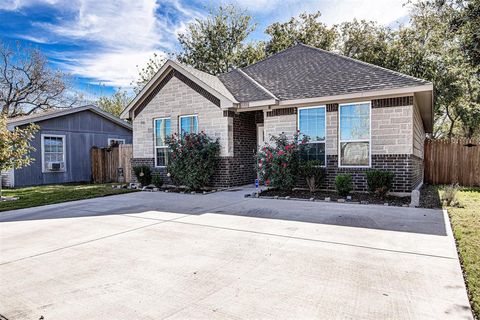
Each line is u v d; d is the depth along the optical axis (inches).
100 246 185.3
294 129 390.6
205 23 1007.6
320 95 360.8
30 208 327.6
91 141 705.0
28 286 132.2
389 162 333.7
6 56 993.5
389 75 351.6
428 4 648.4
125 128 791.7
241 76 505.4
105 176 656.4
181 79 467.2
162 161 498.6
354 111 353.1
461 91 745.6
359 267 142.1
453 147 486.9
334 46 912.9
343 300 112.3
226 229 215.5
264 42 1004.6
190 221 243.9
